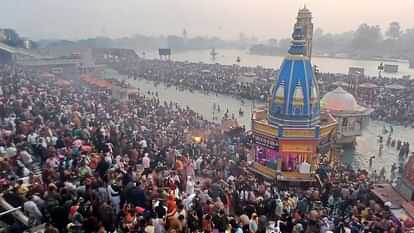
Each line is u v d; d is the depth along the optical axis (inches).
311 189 903.1
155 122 1498.5
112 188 562.3
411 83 3159.5
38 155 751.1
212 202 612.1
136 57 5241.1
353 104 1701.5
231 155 1145.4
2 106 1063.0
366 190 874.1
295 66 1098.1
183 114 1811.0
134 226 487.8
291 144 1058.7
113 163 703.1
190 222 538.0
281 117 1101.1
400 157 1518.2
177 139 1189.1
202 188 726.5
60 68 3508.9
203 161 967.0
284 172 1070.4
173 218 500.4
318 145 1094.4
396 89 2787.9
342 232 631.8
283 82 1104.2
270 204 677.9
